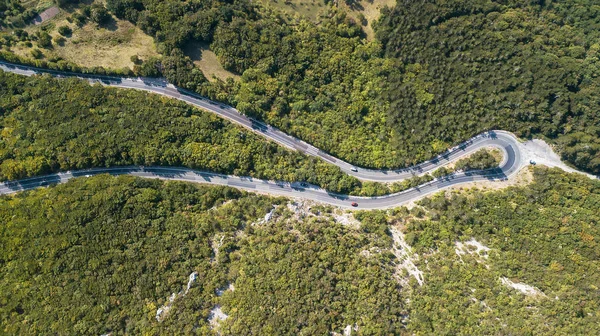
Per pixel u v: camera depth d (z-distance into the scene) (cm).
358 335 9700
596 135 12862
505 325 9619
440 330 9731
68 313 9481
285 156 13062
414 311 10175
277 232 11369
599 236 10912
